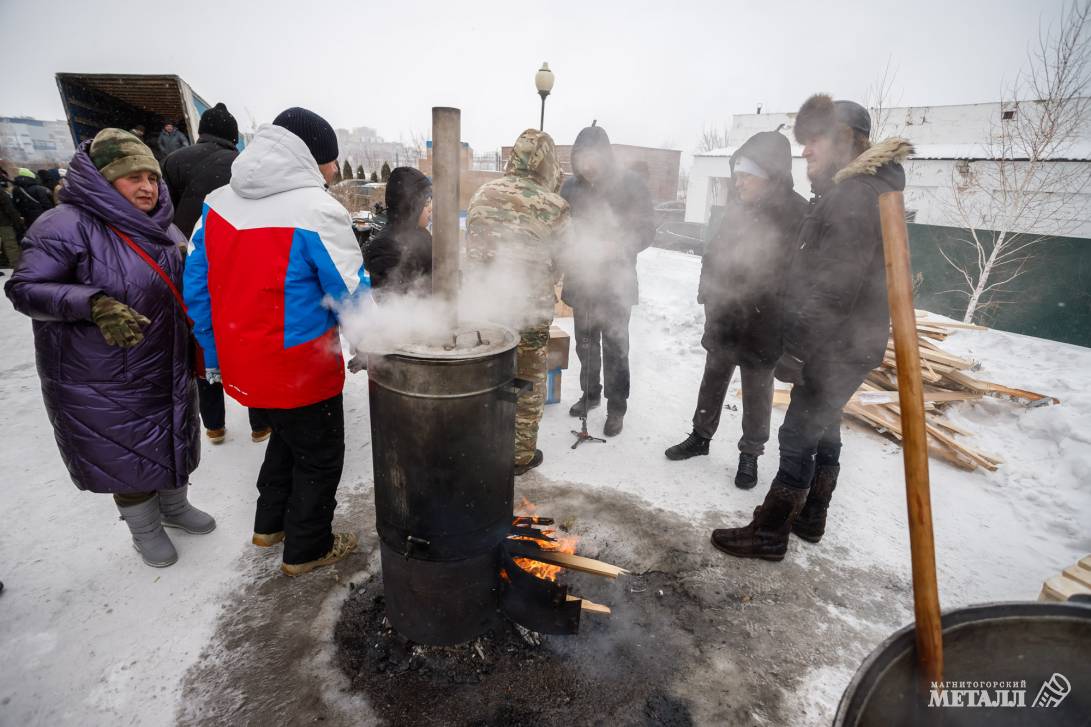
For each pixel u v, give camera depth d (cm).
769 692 178
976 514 276
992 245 851
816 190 233
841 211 196
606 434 355
